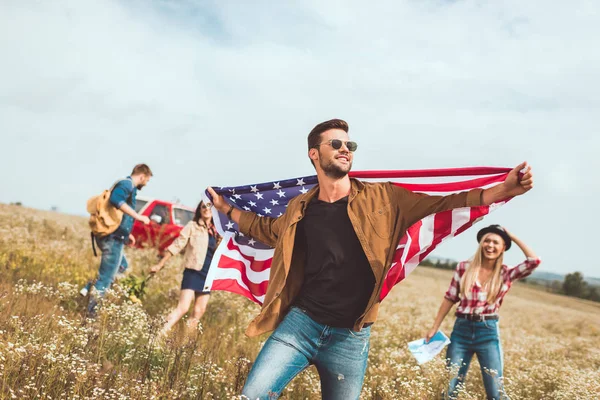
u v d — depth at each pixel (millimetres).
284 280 3371
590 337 15391
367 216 3285
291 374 3186
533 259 5348
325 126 3420
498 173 3631
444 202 3375
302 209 3441
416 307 15000
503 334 11930
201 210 6496
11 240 10508
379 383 5379
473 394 5289
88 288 6613
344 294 3240
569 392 5902
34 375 3646
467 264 5602
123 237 6930
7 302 5305
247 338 6559
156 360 4852
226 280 4312
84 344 4543
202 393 4086
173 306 7891
